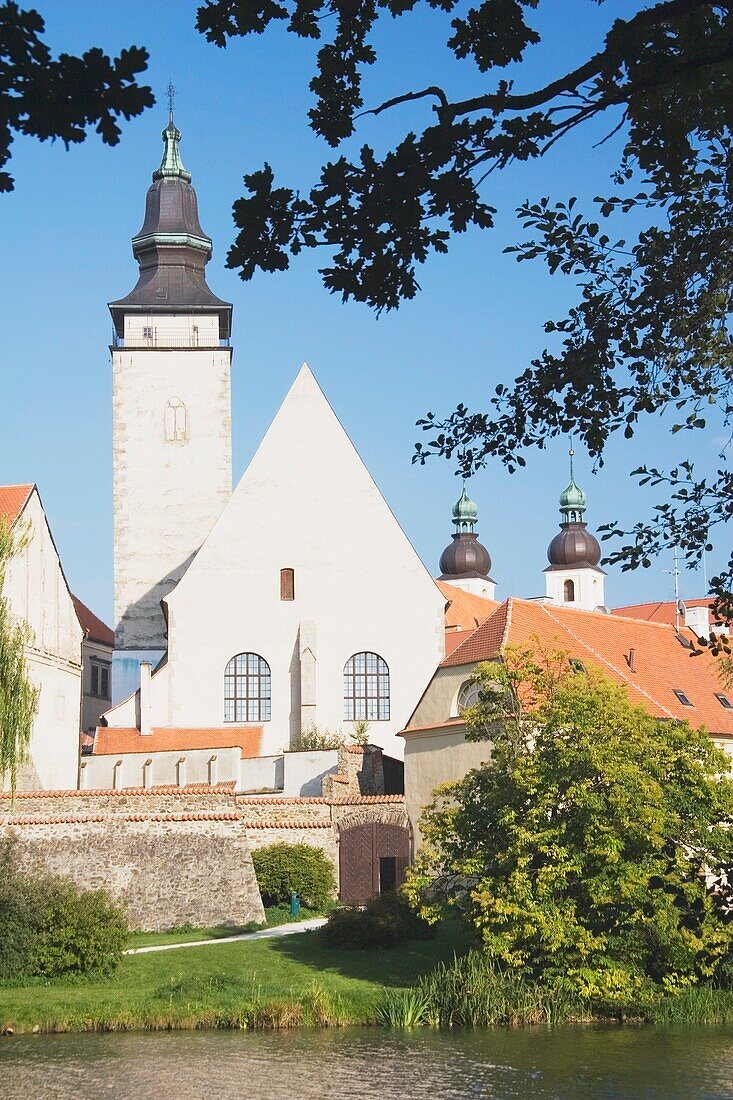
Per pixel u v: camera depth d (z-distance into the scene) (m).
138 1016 32.12
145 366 79.19
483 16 11.23
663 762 35.91
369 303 11.66
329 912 40.81
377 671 64.75
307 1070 27.69
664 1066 27.70
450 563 142.38
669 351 14.49
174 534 77.88
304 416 66.94
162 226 82.38
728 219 14.26
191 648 64.38
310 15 11.38
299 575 65.31
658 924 33.31
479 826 35.97
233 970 35.75
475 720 37.56
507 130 10.97
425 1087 26.22
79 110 9.06
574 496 144.25
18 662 40.06
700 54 10.64
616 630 54.06
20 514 49.78
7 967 35.06
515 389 14.88
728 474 15.11
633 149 13.34
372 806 47.84
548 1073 27.14
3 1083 26.86
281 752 61.62
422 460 15.26
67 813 43.22
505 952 33.62
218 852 43.12
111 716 64.12
